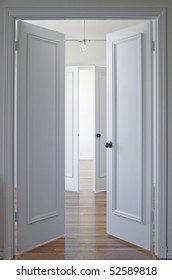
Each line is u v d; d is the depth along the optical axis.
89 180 6.37
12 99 2.62
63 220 3.15
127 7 2.63
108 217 3.21
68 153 5.37
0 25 2.61
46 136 2.94
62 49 3.10
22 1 2.62
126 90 2.96
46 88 2.93
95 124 5.22
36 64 2.82
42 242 2.91
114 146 3.10
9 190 2.62
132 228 2.93
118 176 3.08
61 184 3.12
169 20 2.61
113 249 2.80
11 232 2.63
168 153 2.62
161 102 2.60
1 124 2.61
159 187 2.62
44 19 2.70
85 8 2.63
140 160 2.81
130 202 2.94
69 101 5.32
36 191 2.85
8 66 2.60
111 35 3.11
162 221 2.62
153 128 2.73
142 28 2.78
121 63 3.01
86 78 9.09
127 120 2.95
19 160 2.69
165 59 2.60
